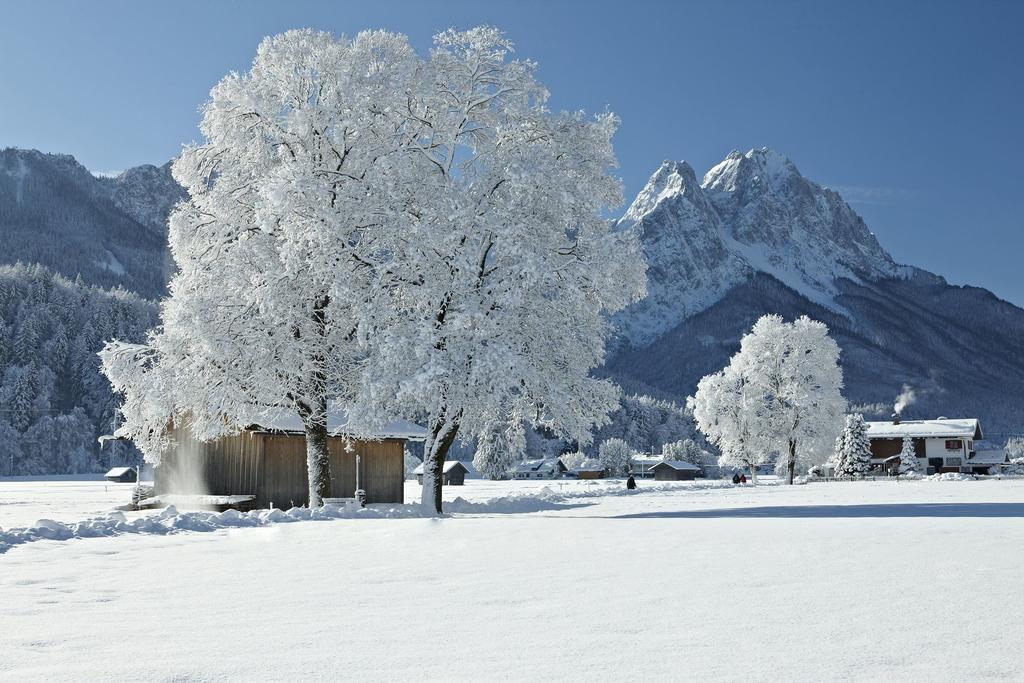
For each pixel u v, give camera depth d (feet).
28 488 240.73
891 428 372.79
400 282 81.92
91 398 557.33
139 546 43.06
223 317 84.99
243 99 88.12
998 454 374.22
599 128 90.38
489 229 80.33
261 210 81.05
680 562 31.35
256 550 40.04
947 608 20.03
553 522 59.77
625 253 83.66
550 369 86.22
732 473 484.33
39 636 17.95
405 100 91.15
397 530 52.54
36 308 577.02
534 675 14.03
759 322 233.35
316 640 17.29
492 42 93.61
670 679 13.60
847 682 13.25
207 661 15.28
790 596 22.41
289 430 100.32
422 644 16.78
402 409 79.66
